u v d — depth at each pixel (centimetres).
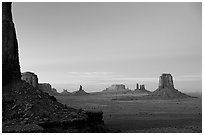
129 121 8050
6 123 3984
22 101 4712
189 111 12244
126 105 17438
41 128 3856
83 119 4694
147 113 11200
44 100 5047
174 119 8775
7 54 5312
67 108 5278
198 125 6975
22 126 3869
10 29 5509
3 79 5022
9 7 5681
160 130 5756
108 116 9731
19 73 5544
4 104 4491
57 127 4209
